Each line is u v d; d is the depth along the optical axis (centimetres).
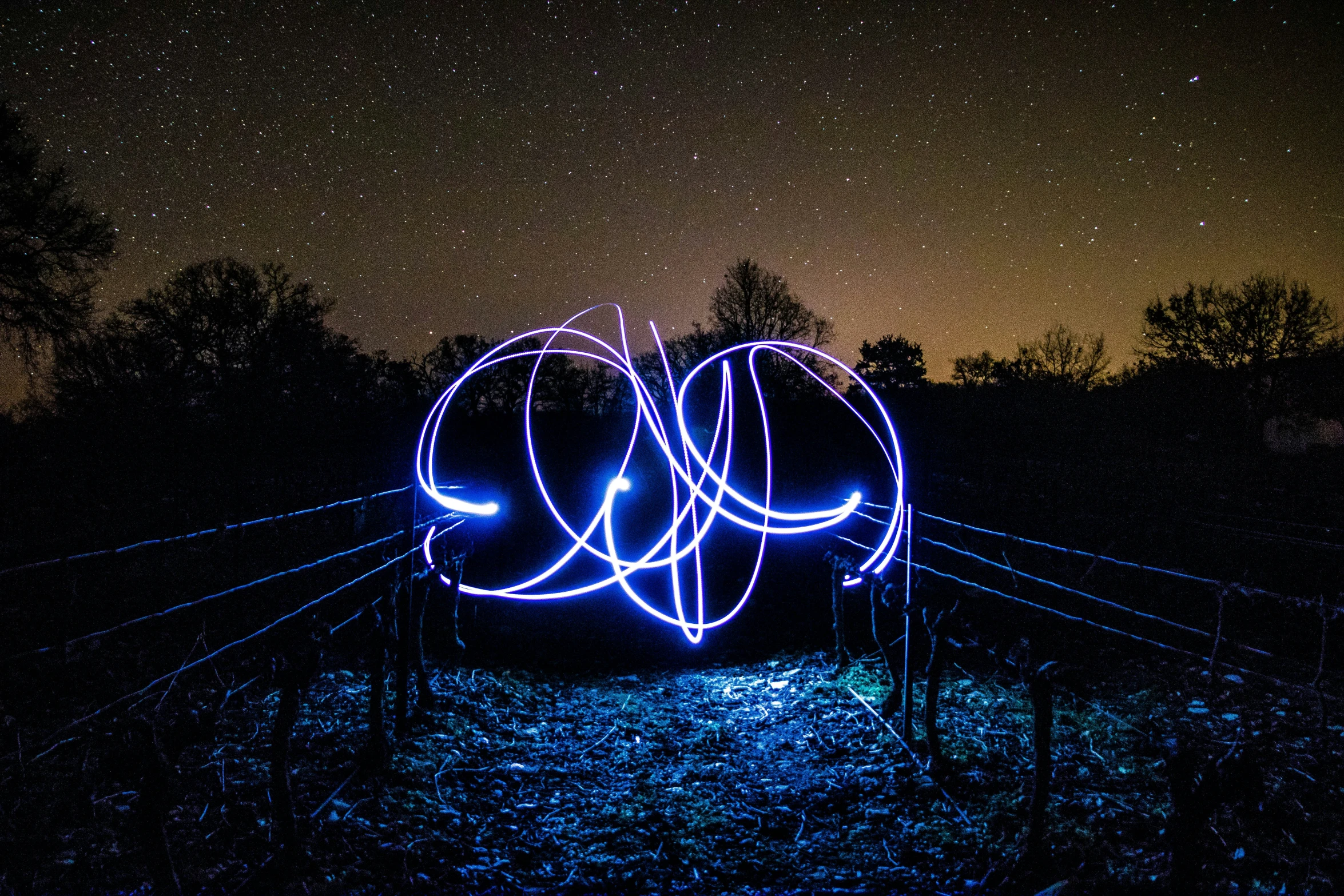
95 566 841
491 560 1280
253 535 1069
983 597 823
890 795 411
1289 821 345
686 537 1418
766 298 2970
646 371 1803
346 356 2261
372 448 2158
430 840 363
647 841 380
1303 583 824
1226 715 482
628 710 602
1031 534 1176
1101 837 343
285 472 1844
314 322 2259
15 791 356
